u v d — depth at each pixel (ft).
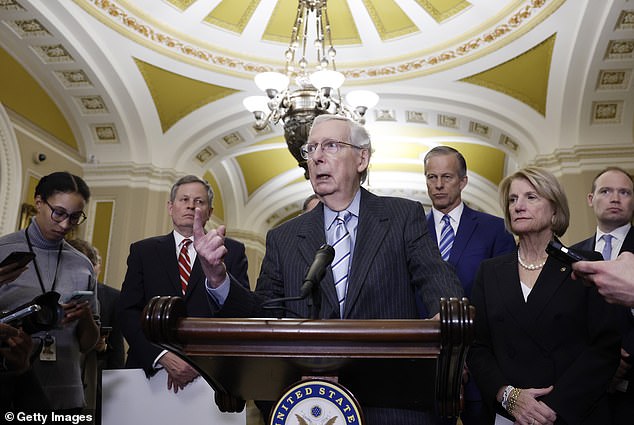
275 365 4.29
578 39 24.20
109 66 26.50
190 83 28.96
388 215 6.25
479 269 8.13
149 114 29.71
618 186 9.40
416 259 5.89
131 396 8.39
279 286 6.30
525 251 7.83
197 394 8.27
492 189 40.98
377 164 41.68
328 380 4.34
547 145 28.43
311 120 18.02
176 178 31.07
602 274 5.23
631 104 26.55
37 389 7.44
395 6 27.32
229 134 32.63
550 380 6.84
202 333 4.07
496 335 7.41
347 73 29.43
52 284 8.36
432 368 4.16
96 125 29.43
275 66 29.19
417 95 29.71
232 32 27.99
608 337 6.64
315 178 6.44
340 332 3.94
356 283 5.68
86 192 8.70
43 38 24.34
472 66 27.76
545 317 7.06
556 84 26.76
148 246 9.90
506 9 25.20
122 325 9.28
